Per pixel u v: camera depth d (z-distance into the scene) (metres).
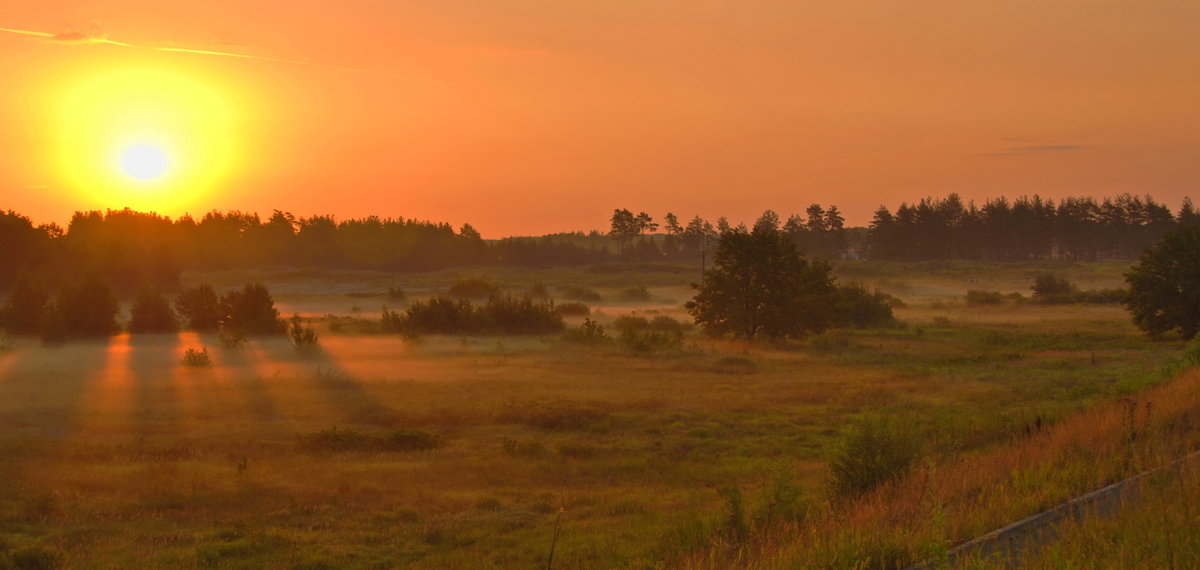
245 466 15.97
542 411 23.50
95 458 17.25
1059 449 10.88
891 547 7.24
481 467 16.95
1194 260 46.84
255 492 14.47
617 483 15.95
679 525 10.57
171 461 17.06
